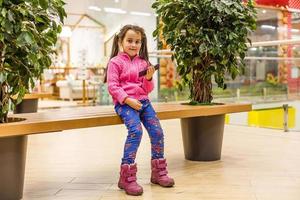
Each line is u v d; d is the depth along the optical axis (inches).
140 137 83.7
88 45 469.4
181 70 114.9
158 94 222.7
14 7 67.9
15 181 73.2
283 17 342.6
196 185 86.0
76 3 437.7
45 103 346.9
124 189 82.0
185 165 105.3
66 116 83.2
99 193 81.0
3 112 73.2
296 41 143.6
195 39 105.8
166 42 112.5
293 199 75.7
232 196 77.8
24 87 74.3
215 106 107.3
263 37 351.3
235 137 149.8
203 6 105.0
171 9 108.4
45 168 102.2
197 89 115.4
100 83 304.2
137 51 90.4
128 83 88.0
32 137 151.0
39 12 73.2
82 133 161.3
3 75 68.4
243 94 252.4
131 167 81.7
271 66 283.4
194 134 109.7
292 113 203.8
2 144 70.5
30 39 66.9
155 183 87.2
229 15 105.7
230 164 106.0
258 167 102.2
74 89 375.9
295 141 140.6
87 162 109.1
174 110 96.8
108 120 84.5
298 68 279.6
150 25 332.2
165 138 148.6
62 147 131.6
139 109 85.7
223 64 109.9
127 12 401.1
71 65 436.1
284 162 107.6
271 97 275.7
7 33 67.6
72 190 83.0
